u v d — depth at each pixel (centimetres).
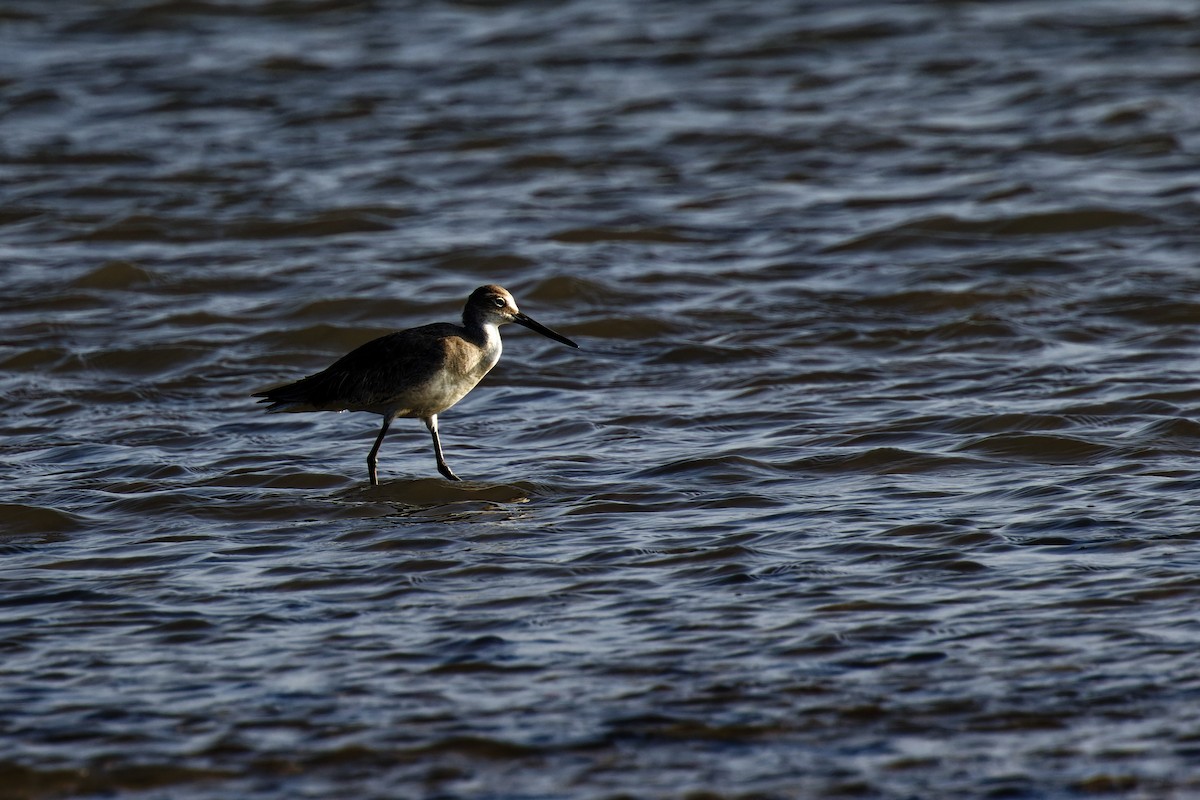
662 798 802
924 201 2478
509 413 1650
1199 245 2203
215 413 1666
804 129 2905
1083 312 1944
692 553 1162
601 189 2614
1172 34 3459
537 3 3981
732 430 1551
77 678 955
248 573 1149
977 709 887
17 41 3716
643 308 2041
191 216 2483
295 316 2033
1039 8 3722
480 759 845
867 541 1176
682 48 3512
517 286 2128
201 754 855
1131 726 860
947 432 1505
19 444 1555
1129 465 1359
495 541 1215
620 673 947
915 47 3459
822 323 1950
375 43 3656
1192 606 1016
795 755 843
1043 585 1066
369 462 1403
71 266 2267
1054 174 2580
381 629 1028
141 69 3469
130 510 1320
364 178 2691
